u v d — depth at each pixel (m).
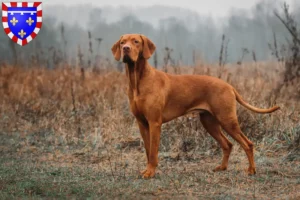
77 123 12.48
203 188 7.62
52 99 14.76
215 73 15.09
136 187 7.57
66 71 17.22
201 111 8.73
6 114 13.85
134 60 8.15
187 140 10.53
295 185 7.71
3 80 16.48
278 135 10.58
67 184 7.82
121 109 13.05
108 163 9.63
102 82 15.68
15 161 9.79
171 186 7.76
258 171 8.67
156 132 8.33
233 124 8.51
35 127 12.89
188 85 8.62
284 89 13.99
